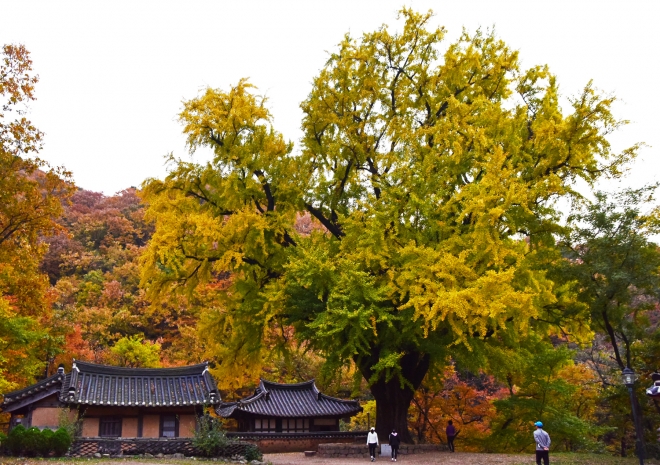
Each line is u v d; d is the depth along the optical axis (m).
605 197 17.11
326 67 21.09
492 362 17.62
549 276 17.66
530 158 17.47
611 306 17.48
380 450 17.97
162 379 22.17
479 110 18.73
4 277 18.53
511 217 15.91
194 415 21.08
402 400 19.50
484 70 20.56
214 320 20.84
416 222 16.94
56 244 63.62
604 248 16.77
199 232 16.73
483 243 14.52
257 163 18.61
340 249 17.47
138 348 32.69
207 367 22.86
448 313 13.81
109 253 63.97
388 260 16.11
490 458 16.47
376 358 17.89
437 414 22.53
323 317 15.16
